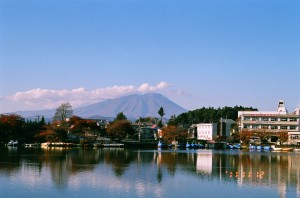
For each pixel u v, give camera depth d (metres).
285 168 98.50
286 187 66.62
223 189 64.06
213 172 87.00
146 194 58.62
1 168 87.62
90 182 68.56
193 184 68.75
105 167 94.44
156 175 79.94
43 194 57.44
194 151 193.50
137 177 76.31
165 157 136.62
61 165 97.38
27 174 77.75
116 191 60.41
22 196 55.94
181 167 97.50
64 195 56.91
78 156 132.62
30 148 187.75
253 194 60.16
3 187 62.56
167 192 60.66
